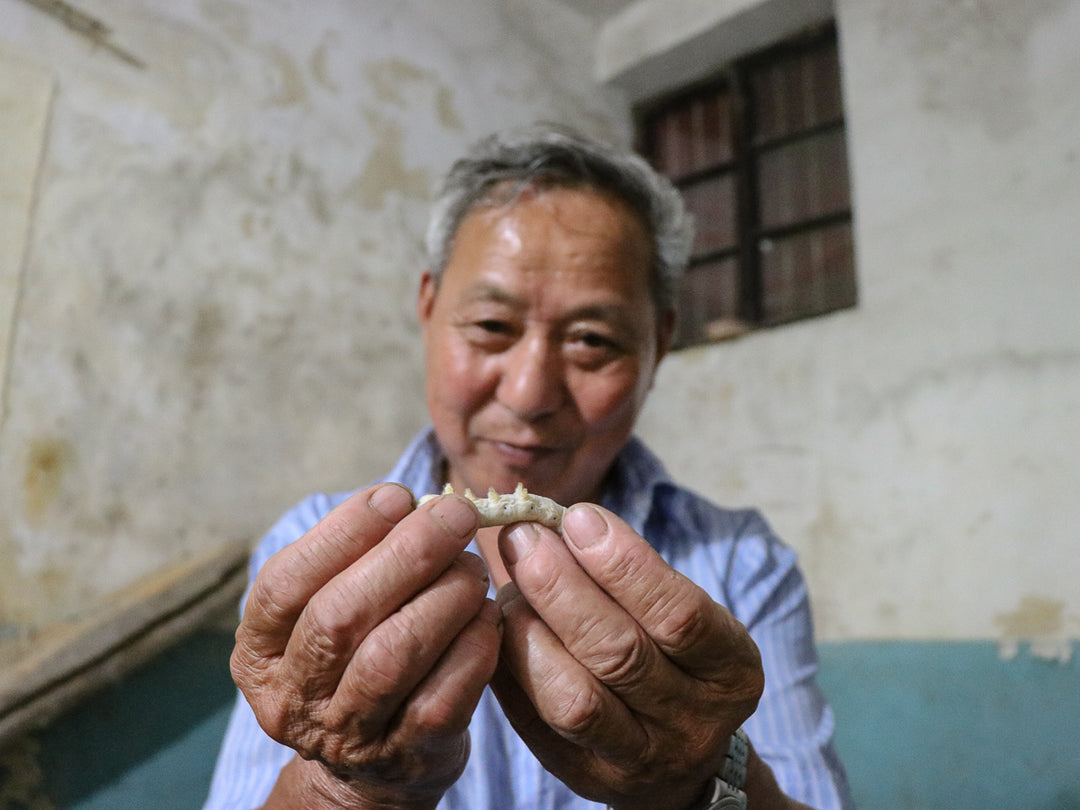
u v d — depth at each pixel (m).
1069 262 2.78
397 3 3.74
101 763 2.29
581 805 1.14
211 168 2.96
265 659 0.73
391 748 0.69
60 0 2.66
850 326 3.34
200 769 2.47
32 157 2.53
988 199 3.03
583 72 4.59
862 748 2.93
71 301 2.55
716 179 4.43
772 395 3.54
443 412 1.30
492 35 4.15
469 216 1.35
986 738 2.66
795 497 3.37
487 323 1.24
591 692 0.70
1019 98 3.01
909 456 3.06
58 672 2.15
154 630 2.39
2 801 2.12
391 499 0.71
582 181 1.30
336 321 3.22
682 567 1.38
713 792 0.81
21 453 2.39
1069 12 2.92
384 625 0.66
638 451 1.53
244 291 2.97
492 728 1.19
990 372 2.91
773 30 4.14
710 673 0.73
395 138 3.60
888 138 3.38
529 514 0.76
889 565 3.04
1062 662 2.55
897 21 3.46
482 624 0.71
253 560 1.46
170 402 2.71
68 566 2.43
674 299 1.53
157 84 2.87
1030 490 2.74
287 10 3.32
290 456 2.97
